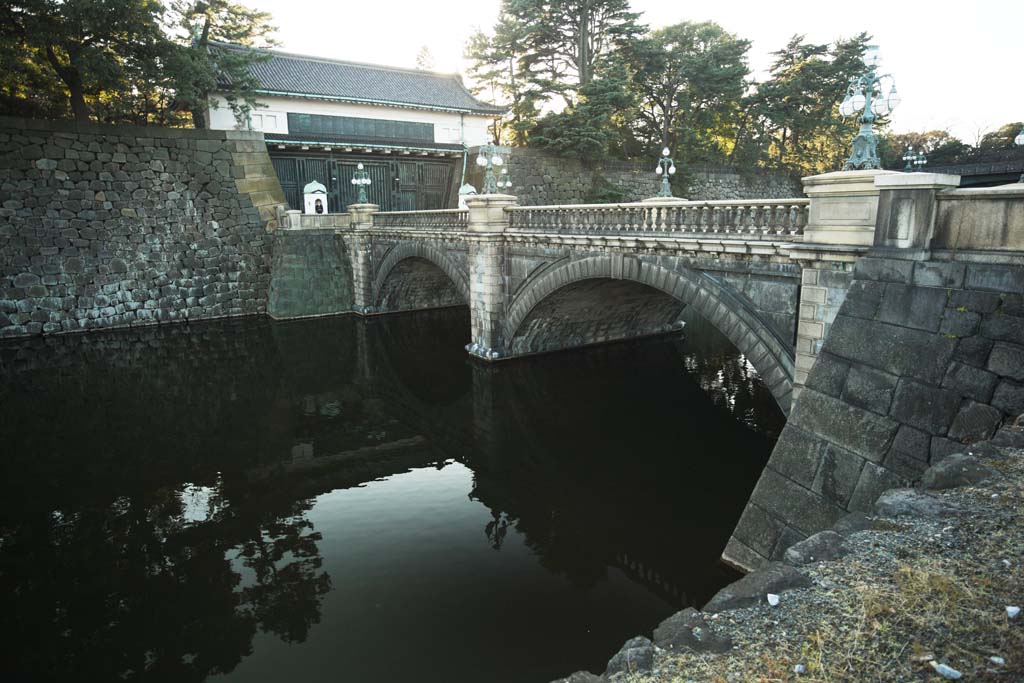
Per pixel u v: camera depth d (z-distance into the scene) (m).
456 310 33.62
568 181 39.97
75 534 10.93
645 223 14.09
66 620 8.64
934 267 7.38
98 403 18.38
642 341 25.94
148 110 33.31
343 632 8.20
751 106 49.41
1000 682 3.38
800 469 8.39
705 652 4.01
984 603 4.10
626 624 8.32
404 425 16.80
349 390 19.97
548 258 18.08
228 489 12.82
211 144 29.89
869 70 8.68
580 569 9.71
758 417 17.22
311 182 33.03
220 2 31.50
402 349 25.12
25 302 25.77
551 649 7.80
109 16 23.77
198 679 7.39
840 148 54.56
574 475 13.41
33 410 17.64
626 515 11.53
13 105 27.80
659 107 48.56
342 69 39.12
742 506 11.85
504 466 13.95
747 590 4.62
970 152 45.38
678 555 10.06
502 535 10.80
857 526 5.48
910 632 3.93
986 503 5.30
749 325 11.45
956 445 6.82
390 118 38.19
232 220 30.31
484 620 8.42
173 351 24.52
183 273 29.20
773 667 3.74
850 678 3.58
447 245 23.56
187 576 9.64
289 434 16.12
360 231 30.06
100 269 27.27
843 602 4.34
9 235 25.31
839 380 8.20
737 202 11.34
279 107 34.69
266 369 22.31
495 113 41.22
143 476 13.41
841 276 8.92
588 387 19.61
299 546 10.48
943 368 7.11
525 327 21.45
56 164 26.12
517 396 18.77
